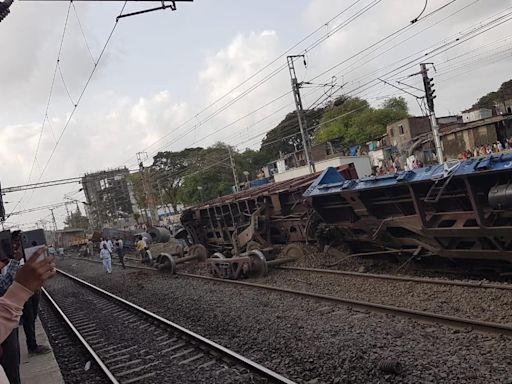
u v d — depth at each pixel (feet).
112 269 101.40
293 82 113.91
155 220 191.01
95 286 74.69
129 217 277.85
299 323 29.99
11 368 18.37
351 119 243.40
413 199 36.22
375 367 20.18
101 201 288.30
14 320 7.23
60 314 52.49
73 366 31.65
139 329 37.86
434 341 22.72
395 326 26.04
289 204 57.93
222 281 53.01
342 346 23.81
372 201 41.32
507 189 29.35
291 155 223.71
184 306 43.01
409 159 117.50
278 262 52.47
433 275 39.68
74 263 157.79
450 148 149.18
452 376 18.33
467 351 20.80
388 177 37.86
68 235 262.67
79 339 37.35
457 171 31.89
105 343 35.73
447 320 24.90
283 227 59.47
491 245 33.40
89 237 198.49
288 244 58.75
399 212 39.88
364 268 44.45
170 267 71.31
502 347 20.63
